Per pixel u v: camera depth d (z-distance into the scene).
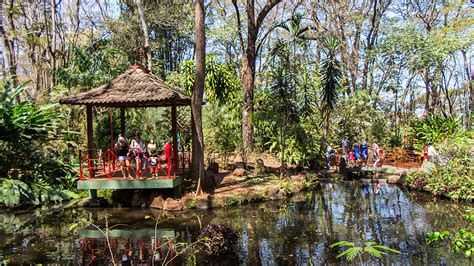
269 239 8.50
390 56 27.06
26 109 13.10
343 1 28.94
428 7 30.36
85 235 8.91
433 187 13.85
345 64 29.06
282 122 16.98
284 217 10.56
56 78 22.11
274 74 17.17
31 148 13.48
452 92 40.75
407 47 25.72
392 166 19.14
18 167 12.88
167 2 32.62
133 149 12.19
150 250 7.79
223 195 12.25
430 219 10.15
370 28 31.89
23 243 8.34
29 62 29.53
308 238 8.55
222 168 17.69
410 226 9.48
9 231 9.31
